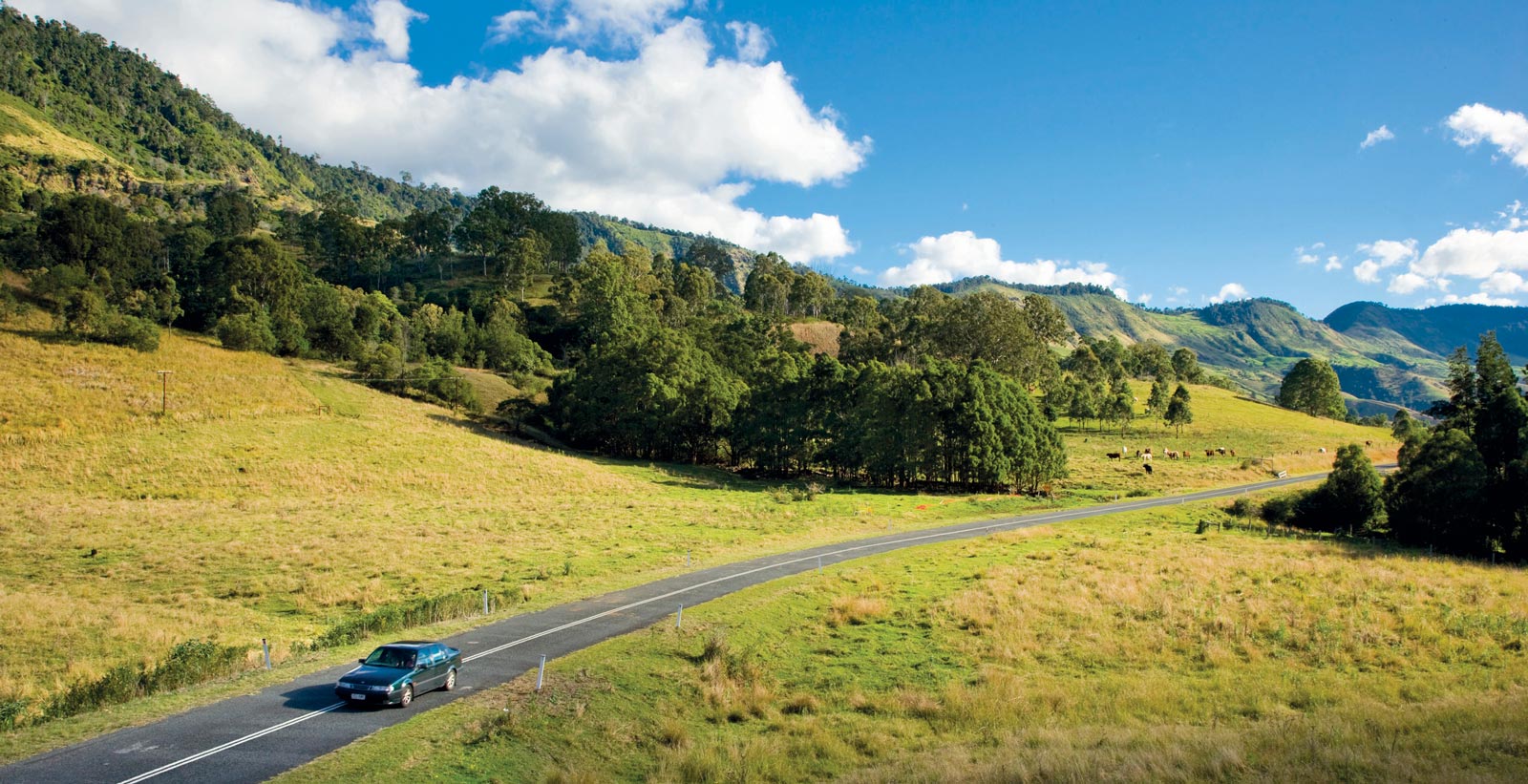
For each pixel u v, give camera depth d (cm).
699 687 2430
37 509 5131
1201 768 1722
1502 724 2045
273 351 11150
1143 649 2962
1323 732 1975
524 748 1908
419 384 11069
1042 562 4400
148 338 9244
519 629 2934
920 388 8294
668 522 5966
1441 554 5394
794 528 5866
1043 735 2030
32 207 19162
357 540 4919
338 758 1741
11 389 7219
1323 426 14138
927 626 3203
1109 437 12388
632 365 10231
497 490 7169
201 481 6244
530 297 19625
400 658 2178
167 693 2208
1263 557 4606
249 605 3600
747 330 15488
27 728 1948
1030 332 13938
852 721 2239
